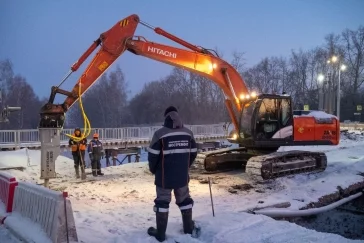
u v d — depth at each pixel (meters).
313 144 13.18
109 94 68.75
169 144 5.64
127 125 68.06
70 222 5.43
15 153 17.98
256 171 11.28
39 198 6.06
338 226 10.66
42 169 9.56
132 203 8.95
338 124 13.52
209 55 13.02
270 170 11.49
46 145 9.60
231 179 12.30
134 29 11.95
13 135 23.19
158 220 5.69
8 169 14.27
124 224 6.97
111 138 26.30
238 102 13.41
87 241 5.79
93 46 11.34
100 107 69.75
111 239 5.83
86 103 72.81
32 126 63.78
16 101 59.34
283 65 66.62
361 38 57.97
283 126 12.84
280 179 11.80
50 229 5.50
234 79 13.36
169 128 5.72
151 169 5.74
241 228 5.86
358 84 58.34
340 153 18.36
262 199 9.48
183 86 66.00
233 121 13.70
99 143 13.59
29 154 17.89
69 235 5.41
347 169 13.98
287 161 12.35
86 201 9.17
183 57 12.62
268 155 12.04
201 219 6.36
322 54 62.50
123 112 70.62
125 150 25.31
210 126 32.56
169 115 5.77
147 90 74.75
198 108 63.69
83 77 11.12
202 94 64.25
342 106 57.06
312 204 9.70
